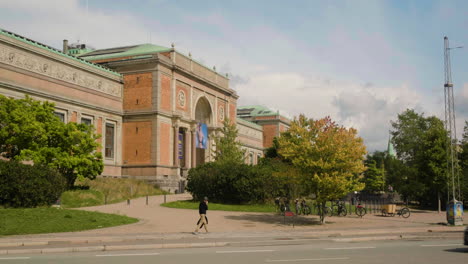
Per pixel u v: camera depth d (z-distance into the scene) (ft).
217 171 136.46
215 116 233.14
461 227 84.07
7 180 86.17
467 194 149.18
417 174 148.15
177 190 180.55
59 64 158.30
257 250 50.98
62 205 110.32
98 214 85.92
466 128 179.52
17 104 113.39
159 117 184.65
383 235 69.00
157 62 184.96
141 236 63.87
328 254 47.11
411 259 43.37
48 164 111.75
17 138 109.09
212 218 97.40
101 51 232.12
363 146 90.74
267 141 361.10
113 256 46.37
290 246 55.36
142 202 132.87
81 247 52.08
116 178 170.09
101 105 177.88
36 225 70.44
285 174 97.14
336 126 93.04
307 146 89.81
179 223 85.46
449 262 41.47
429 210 147.64
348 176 92.43
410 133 211.61
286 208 112.16
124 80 191.52
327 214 114.01
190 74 206.39
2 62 135.13
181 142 205.16
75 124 126.41
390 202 144.56
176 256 46.03
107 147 181.27
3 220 70.69
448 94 96.68
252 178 131.75
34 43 150.92
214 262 41.57
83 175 124.67
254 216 104.68
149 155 183.01
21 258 44.91
